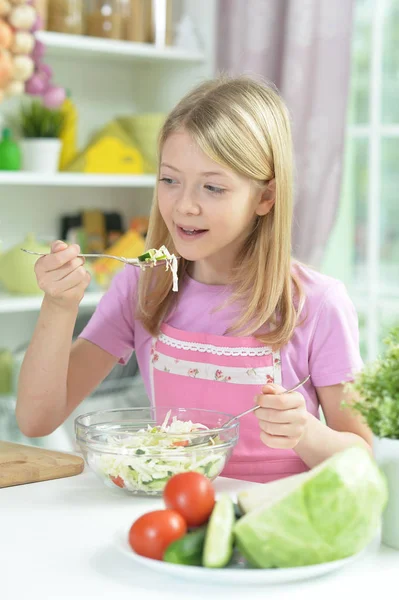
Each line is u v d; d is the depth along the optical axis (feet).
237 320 5.71
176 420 5.03
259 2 10.59
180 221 5.14
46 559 3.61
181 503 3.49
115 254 11.57
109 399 10.91
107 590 3.28
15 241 11.59
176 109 5.37
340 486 3.23
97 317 6.21
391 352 3.68
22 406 5.67
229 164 5.06
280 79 10.62
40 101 11.07
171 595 3.24
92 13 11.24
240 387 5.58
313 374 5.62
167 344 5.84
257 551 3.24
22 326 11.84
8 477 4.71
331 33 10.21
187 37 11.98
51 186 11.91
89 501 4.42
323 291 5.70
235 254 5.74
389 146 11.23
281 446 4.51
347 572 3.45
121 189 12.76
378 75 11.21
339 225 11.59
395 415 3.59
